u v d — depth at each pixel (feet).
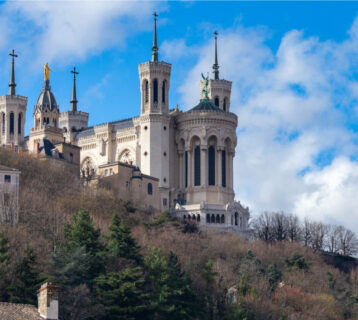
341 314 581.12
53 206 605.31
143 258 492.54
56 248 453.99
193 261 568.82
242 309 491.31
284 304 545.03
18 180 602.44
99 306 398.01
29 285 403.54
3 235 455.22
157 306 430.61
